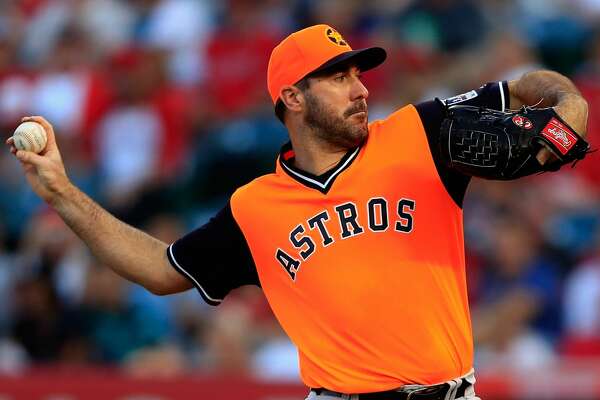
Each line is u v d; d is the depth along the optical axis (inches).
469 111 542.0
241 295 1230.9
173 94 1521.9
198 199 1416.1
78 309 1240.8
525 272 1181.1
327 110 568.1
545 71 575.2
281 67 582.9
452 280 559.5
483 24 1515.7
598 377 912.9
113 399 995.9
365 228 555.8
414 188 555.8
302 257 566.9
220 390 972.6
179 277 608.7
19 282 1272.1
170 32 1664.6
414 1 1534.2
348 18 1553.9
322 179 568.1
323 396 570.9
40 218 1419.8
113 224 619.8
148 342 1213.7
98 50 1683.1
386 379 551.8
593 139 1332.4
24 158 608.1
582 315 1154.7
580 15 1546.5
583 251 1208.8
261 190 583.8
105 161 1509.6
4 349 1247.5
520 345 1103.6
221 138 1427.2
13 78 1653.5
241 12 1598.2
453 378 553.3
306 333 571.5
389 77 1445.6
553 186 1283.2
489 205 1246.9
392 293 550.0
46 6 1772.9
